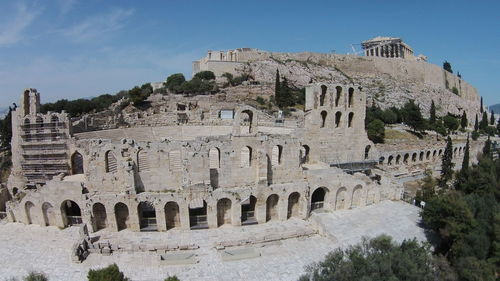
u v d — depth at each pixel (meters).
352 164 73.75
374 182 64.31
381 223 55.12
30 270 40.81
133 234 50.03
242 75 170.25
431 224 52.31
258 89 152.75
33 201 51.69
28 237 49.00
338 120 74.25
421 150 110.94
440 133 143.50
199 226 52.34
